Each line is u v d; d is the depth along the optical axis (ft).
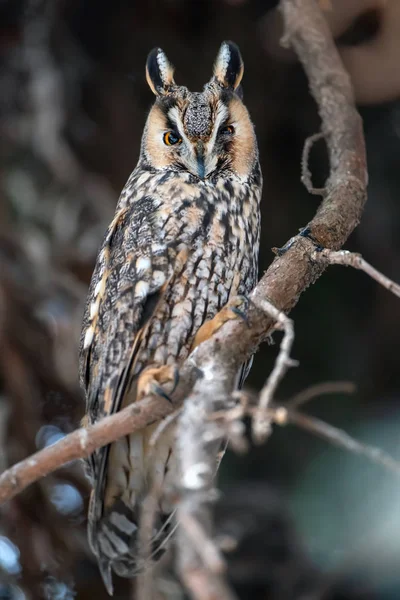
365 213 42.50
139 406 19.95
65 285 37.42
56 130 40.37
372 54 36.09
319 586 34.78
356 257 19.56
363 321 42.39
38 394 35.99
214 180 26.08
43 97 41.09
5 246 38.09
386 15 35.60
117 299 24.62
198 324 24.95
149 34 43.14
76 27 43.24
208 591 21.12
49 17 42.24
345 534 36.65
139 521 24.86
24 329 36.50
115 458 24.86
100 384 24.53
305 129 43.47
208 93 26.91
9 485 19.20
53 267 37.81
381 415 40.24
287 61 41.57
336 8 36.06
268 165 43.27
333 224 22.72
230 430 17.57
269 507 37.35
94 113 43.50
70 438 19.58
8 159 41.27
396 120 42.14
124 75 44.11
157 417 20.10
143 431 24.41
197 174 25.61
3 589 34.06
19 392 35.19
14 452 34.42
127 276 24.72
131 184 27.04
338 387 18.76
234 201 25.96
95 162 43.24
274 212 42.91
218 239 25.17
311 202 43.21
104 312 25.12
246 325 20.12
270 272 20.98
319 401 40.96
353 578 35.78
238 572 35.86
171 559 28.63
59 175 39.63
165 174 26.17
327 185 25.07
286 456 39.70
